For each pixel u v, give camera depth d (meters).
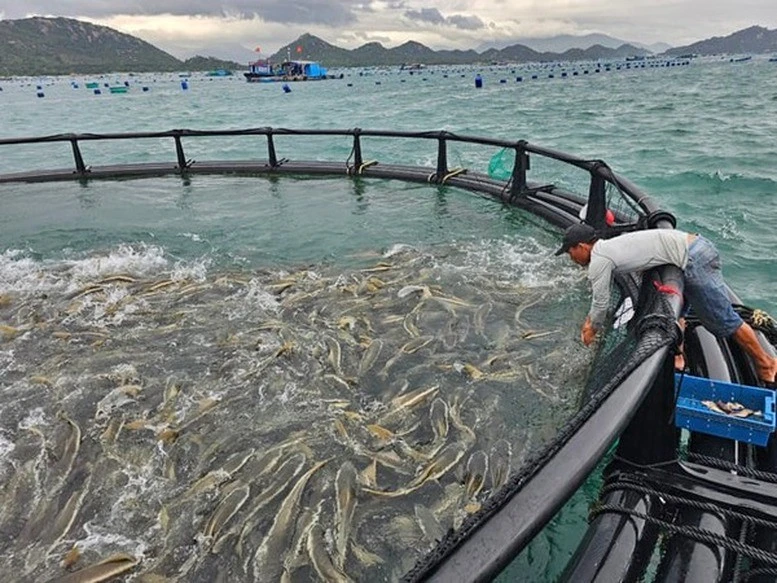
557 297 7.98
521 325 7.25
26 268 10.02
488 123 32.41
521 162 11.88
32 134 33.19
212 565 4.02
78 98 74.12
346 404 5.76
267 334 7.20
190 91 90.31
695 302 4.73
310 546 4.09
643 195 6.70
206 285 8.80
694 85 60.75
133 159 23.27
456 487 4.60
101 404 5.95
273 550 4.08
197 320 7.72
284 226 11.80
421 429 5.36
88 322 7.80
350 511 4.39
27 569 4.09
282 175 16.33
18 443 5.43
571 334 6.93
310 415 5.62
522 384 5.99
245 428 5.47
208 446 5.24
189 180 16.31
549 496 1.88
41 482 4.91
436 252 9.88
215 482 4.74
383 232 11.16
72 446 5.32
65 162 22.84
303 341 6.99
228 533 4.23
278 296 8.35
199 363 6.67
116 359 6.83
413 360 6.50
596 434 2.19
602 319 5.48
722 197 13.91
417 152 22.45
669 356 2.95
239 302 8.20
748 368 4.63
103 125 37.41
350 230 11.39
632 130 26.94
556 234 10.45
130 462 5.10
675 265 4.62
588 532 2.79
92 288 8.82
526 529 1.76
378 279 8.64
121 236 11.56
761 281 9.02
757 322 5.00
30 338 7.45
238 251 10.50
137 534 4.33
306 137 27.67
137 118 42.06
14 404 6.06
